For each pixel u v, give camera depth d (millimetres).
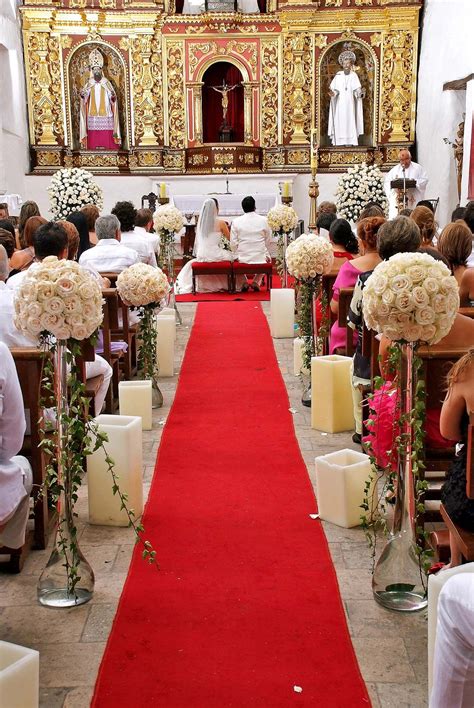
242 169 16562
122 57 16438
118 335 7164
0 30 14523
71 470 3508
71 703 2848
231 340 9000
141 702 2832
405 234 4180
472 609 1931
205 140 17250
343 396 5848
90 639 3258
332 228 7480
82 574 3561
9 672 2510
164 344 7469
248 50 16469
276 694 2871
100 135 16750
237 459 5316
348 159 16688
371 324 3404
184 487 4844
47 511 4164
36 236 4480
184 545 4078
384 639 3240
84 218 7438
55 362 3660
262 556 3951
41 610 3484
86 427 3748
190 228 14867
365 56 16609
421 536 3936
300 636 3244
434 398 3875
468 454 2783
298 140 16641
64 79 16266
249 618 3385
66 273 3373
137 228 9656
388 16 16141
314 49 16359
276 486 4852
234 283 12219
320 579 3715
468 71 12820
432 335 3336
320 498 4371
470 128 12297
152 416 6320
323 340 6918
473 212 6938
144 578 3734
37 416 3912
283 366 7848
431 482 4336
